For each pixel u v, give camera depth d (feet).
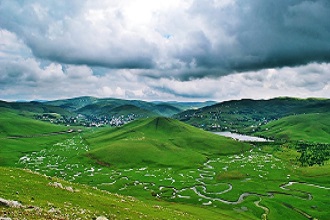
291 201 493.36
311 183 638.94
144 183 622.54
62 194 201.46
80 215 151.43
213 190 567.18
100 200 220.23
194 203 489.26
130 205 244.83
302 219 418.10
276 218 418.72
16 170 263.70
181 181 637.30
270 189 576.61
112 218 171.73
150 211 241.76
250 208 459.32
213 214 396.16
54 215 135.54
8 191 172.65
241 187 585.22
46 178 264.72
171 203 464.24
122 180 641.40
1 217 112.88
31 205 143.54
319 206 471.21
